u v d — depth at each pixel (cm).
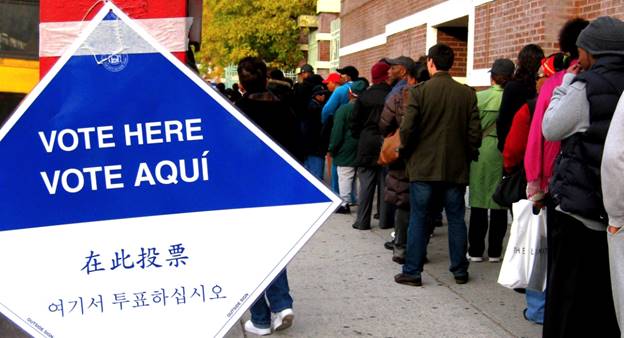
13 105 478
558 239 383
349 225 861
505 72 632
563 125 357
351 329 487
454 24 1116
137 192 288
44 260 283
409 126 551
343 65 1864
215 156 291
